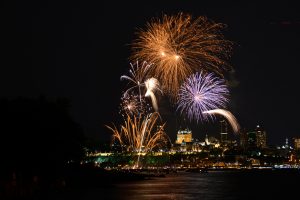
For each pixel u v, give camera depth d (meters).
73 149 153.38
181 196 149.88
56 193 134.25
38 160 127.94
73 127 155.38
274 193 176.12
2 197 102.31
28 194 112.88
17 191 107.44
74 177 175.75
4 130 122.69
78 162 197.88
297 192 183.12
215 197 151.88
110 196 135.62
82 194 135.88
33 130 127.12
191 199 140.00
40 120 132.12
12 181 106.69
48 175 137.12
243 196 158.88
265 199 149.38
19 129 124.00
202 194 162.62
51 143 134.00
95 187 175.12
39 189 124.38
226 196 157.00
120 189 170.00
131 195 144.12
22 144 122.06
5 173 116.06
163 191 169.38
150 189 177.12
